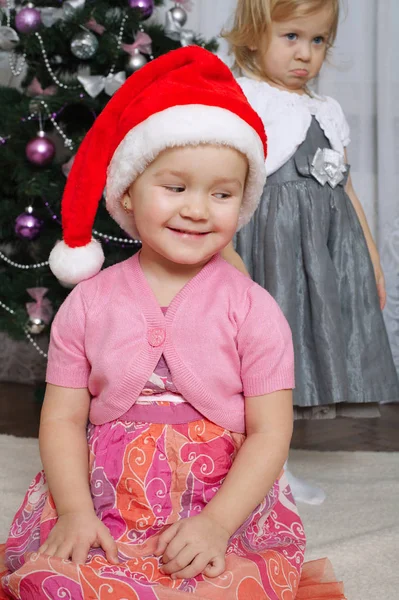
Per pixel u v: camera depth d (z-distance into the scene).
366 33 3.05
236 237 1.81
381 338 1.86
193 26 2.98
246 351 1.04
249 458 1.00
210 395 1.02
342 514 1.63
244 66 1.86
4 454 2.07
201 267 1.08
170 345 1.02
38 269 2.41
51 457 1.04
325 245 1.79
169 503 1.00
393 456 2.14
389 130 3.03
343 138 1.89
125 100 1.07
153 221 1.01
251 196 1.11
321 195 1.81
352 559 1.37
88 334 1.06
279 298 1.74
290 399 1.06
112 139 1.08
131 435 1.02
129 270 1.09
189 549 0.91
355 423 2.62
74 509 0.98
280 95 1.80
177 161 0.99
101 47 2.27
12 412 2.68
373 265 1.96
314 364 1.78
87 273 1.11
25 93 2.45
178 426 1.03
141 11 2.32
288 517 1.10
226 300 1.05
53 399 1.08
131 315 1.04
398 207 3.06
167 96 1.01
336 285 1.79
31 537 1.03
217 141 0.99
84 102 2.30
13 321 2.39
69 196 1.11
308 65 1.79
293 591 0.98
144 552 0.96
